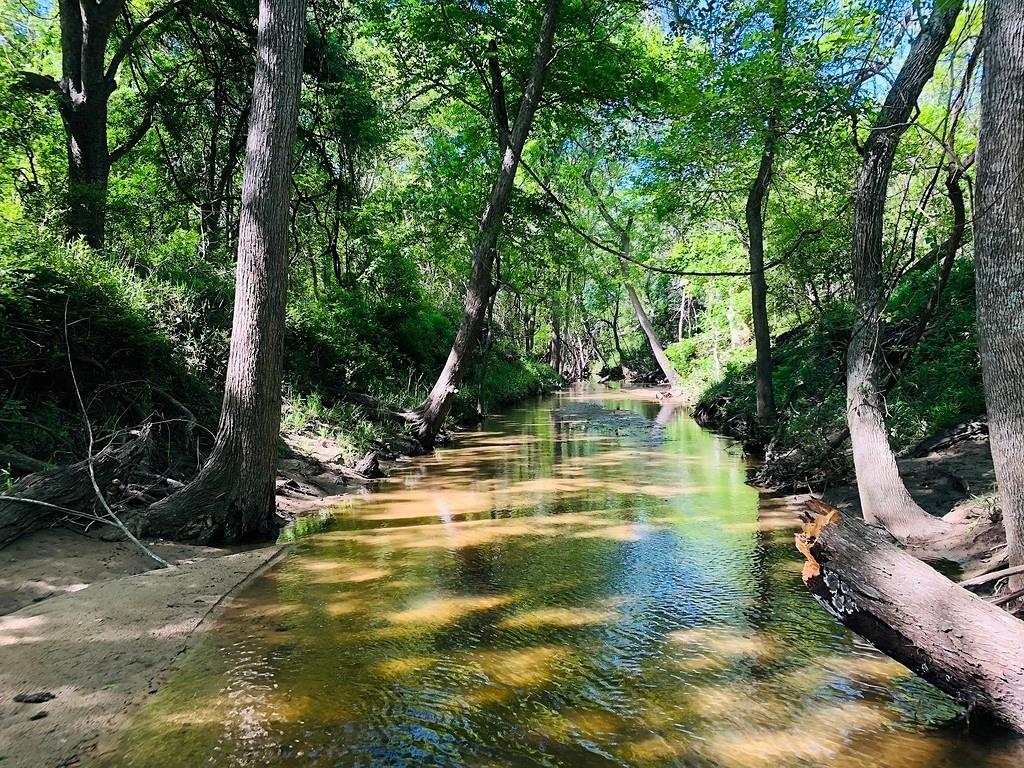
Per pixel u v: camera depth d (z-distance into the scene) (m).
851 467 10.27
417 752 3.44
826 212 18.58
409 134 26.05
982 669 3.57
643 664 4.54
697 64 14.08
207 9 15.70
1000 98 4.68
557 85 16.69
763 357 16.16
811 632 5.12
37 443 7.66
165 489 8.01
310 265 23.75
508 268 23.34
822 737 3.64
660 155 16.12
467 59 16.27
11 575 5.74
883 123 7.81
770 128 10.41
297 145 20.52
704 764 3.38
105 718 3.71
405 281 23.58
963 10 7.04
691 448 16.52
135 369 9.59
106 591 5.71
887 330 10.70
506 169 15.45
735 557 7.14
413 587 6.10
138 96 18.69
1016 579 4.59
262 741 3.51
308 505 9.80
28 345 8.13
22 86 13.51
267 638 4.88
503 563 6.90
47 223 11.82
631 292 38.06
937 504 8.13
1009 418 4.63
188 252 15.38
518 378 36.44
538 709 3.92
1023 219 4.61
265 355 7.74
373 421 15.74
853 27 9.39
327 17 17.34
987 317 4.75
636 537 7.96
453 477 12.45
